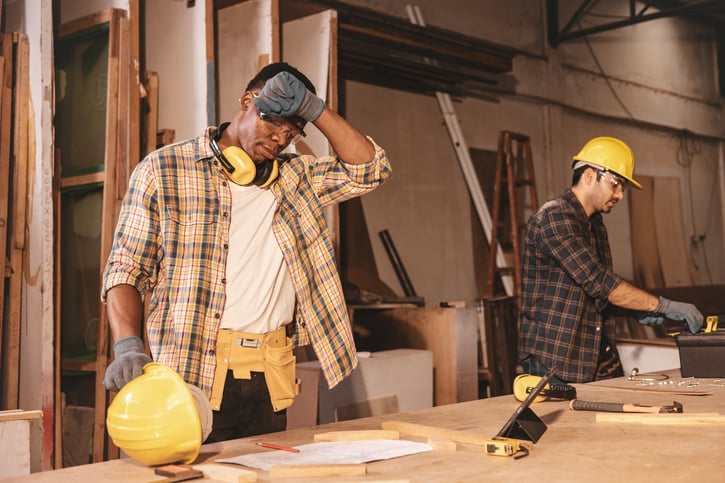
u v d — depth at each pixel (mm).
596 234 3139
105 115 3479
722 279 9312
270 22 3832
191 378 1683
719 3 7410
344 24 5125
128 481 1212
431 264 6047
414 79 5953
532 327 2986
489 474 1227
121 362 1380
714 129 9508
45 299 3158
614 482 1168
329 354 1896
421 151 6078
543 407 1876
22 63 3320
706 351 2402
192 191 1739
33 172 3273
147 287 1742
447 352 4164
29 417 2043
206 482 1206
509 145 6449
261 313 1772
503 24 6891
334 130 1768
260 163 1814
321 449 1411
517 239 6230
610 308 3074
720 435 1520
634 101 8352
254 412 1791
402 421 1701
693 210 9000
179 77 3723
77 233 3590
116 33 3453
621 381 2346
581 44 7734
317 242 1928
